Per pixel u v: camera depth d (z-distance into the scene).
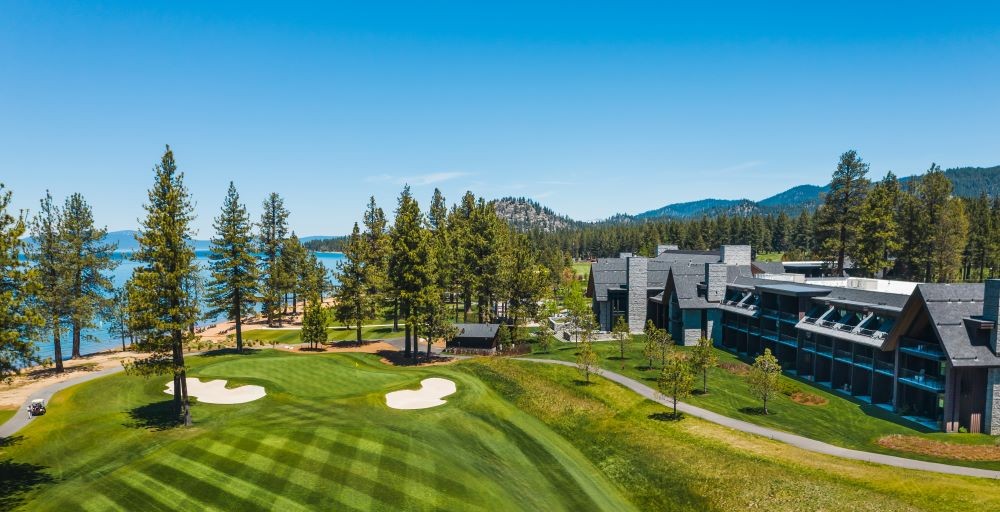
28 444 32.66
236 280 63.22
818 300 50.75
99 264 62.09
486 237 78.31
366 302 71.25
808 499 25.91
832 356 47.38
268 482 25.77
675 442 34.81
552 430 39.09
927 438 34.66
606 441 36.31
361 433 32.62
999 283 34.94
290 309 113.44
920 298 38.16
